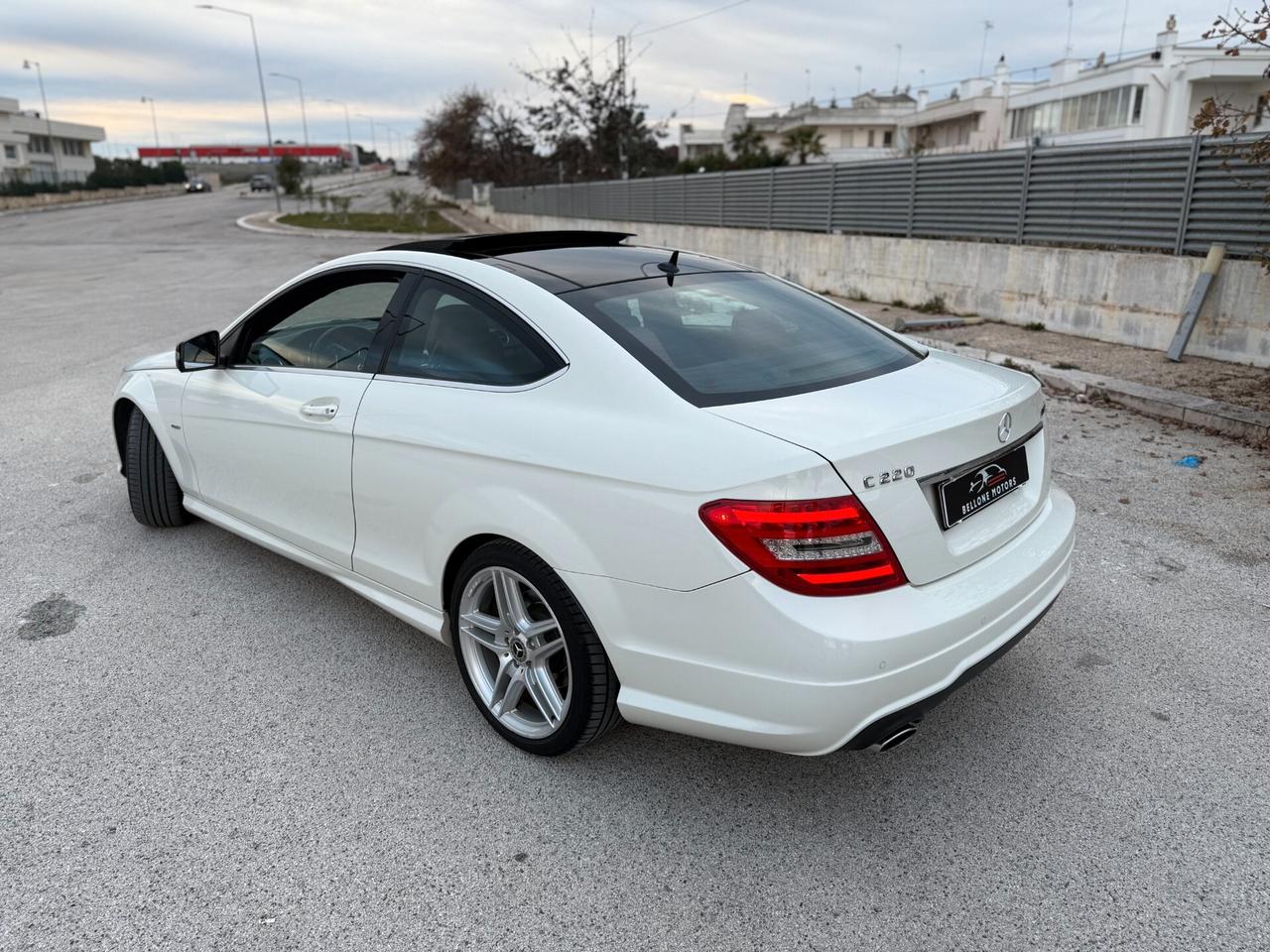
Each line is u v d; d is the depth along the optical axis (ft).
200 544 14.51
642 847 7.83
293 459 10.90
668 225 68.95
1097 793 8.41
